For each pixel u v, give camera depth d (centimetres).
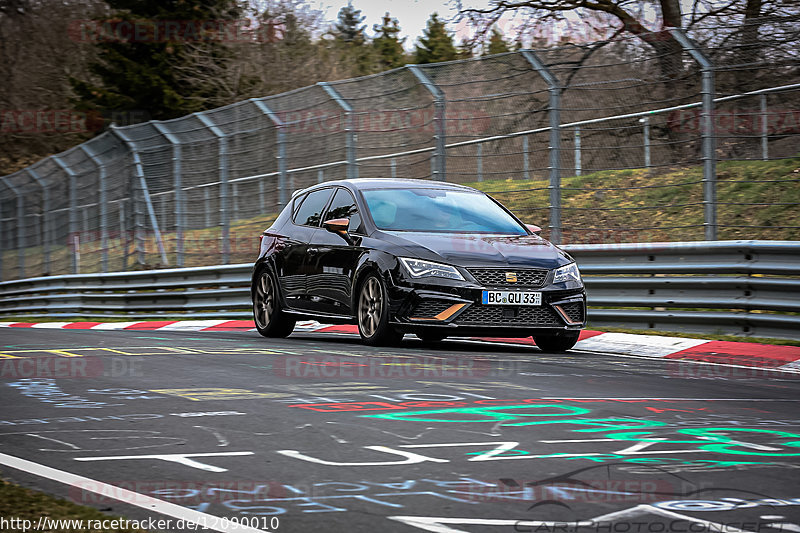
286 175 3647
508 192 3009
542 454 1038
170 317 4003
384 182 2422
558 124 2898
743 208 3384
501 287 2050
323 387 1501
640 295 2600
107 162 4672
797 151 2961
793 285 2273
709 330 2436
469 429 1173
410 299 2056
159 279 4147
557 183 2881
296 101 3612
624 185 3778
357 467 975
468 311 2034
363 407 1323
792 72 2973
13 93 10844
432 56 9881
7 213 6106
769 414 1321
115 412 1285
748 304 2364
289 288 2477
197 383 1545
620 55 2936
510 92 3044
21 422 1217
